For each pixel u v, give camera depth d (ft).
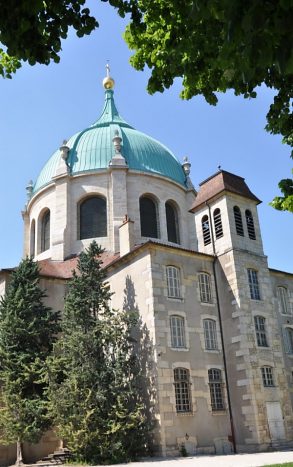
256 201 128.47
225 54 19.67
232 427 102.83
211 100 39.58
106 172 146.20
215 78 37.37
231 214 120.67
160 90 40.96
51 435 100.89
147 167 150.41
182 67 38.14
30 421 89.30
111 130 161.17
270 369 108.17
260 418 100.07
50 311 105.81
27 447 96.89
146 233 144.77
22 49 28.48
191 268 112.68
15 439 90.12
